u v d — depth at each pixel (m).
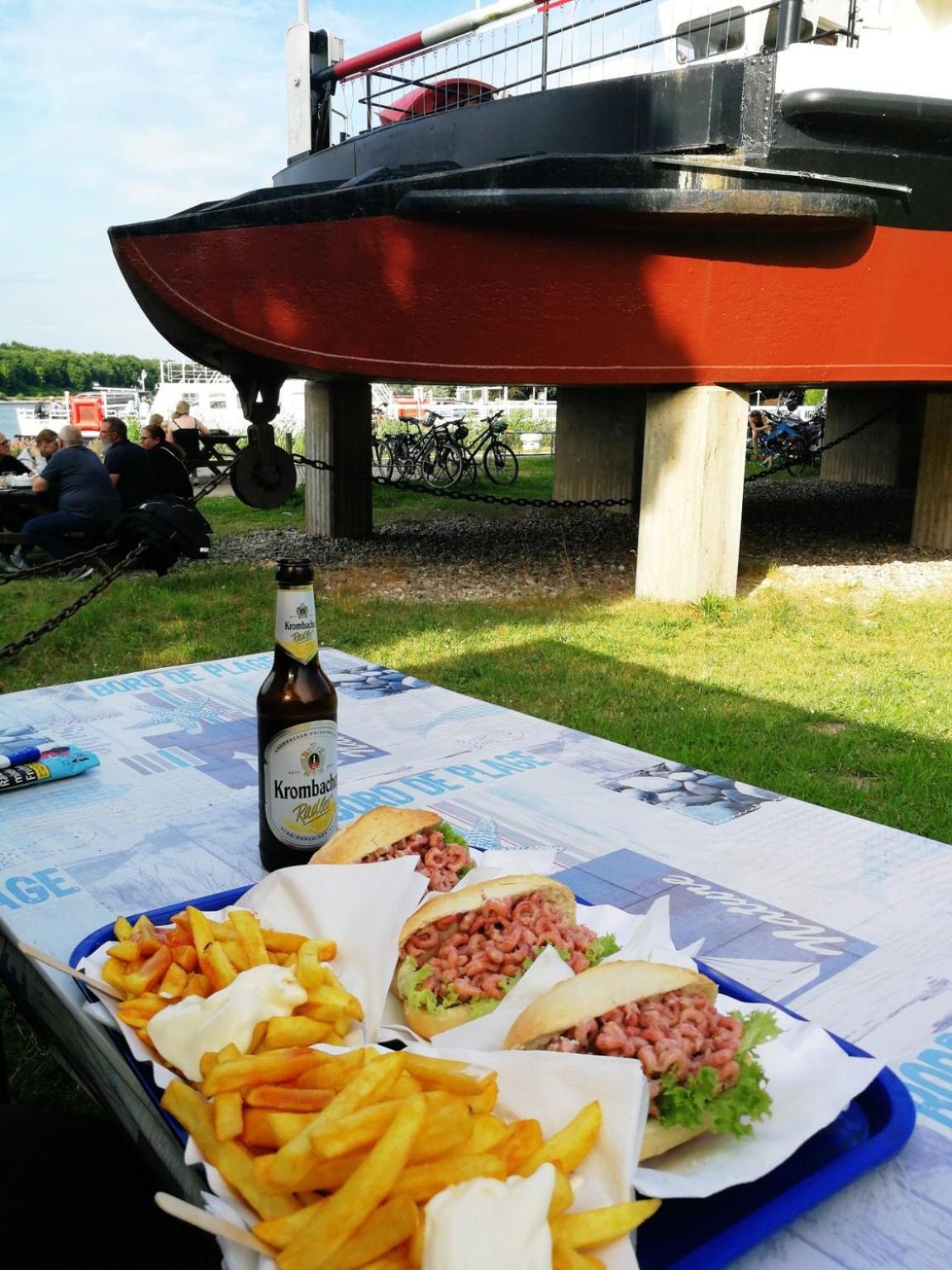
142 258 6.66
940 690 5.49
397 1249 0.70
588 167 6.18
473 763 2.11
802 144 6.35
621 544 10.23
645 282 6.63
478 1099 0.81
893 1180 0.92
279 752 1.48
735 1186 0.87
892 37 7.53
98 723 2.35
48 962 1.08
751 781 4.14
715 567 7.39
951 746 4.63
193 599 7.55
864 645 6.45
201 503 14.47
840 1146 0.95
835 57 6.16
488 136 6.90
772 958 1.34
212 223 6.53
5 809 1.82
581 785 1.99
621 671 5.73
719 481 7.21
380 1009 1.05
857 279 6.99
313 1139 0.73
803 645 6.39
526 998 1.00
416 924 1.11
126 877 1.54
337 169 8.05
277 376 7.33
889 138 6.59
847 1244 0.84
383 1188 0.70
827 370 7.24
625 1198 0.78
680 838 1.74
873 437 16.47
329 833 1.52
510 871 1.26
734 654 6.14
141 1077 0.98
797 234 6.70
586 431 12.99
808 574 8.67
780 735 4.73
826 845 1.71
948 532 9.91
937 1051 1.13
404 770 2.07
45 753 1.98
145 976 1.06
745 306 6.85
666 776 2.04
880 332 7.26
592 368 6.80
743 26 7.20
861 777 4.33
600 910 1.27
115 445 9.80
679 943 1.38
